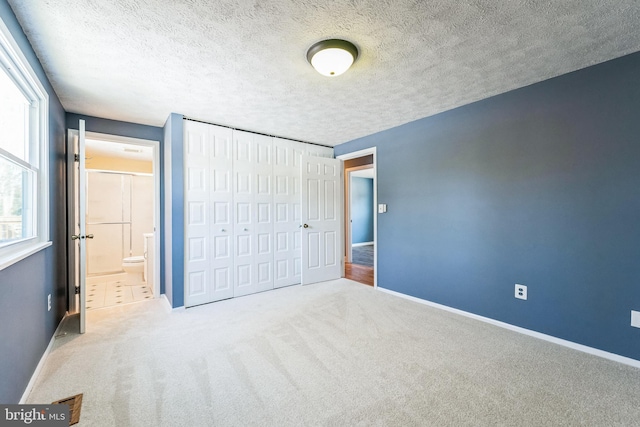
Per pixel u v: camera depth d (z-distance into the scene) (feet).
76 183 10.21
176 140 10.13
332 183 14.62
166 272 11.37
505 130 8.57
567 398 5.35
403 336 7.97
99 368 6.32
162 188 11.73
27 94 6.28
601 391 5.55
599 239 6.96
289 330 8.36
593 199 7.04
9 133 5.38
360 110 9.90
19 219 5.76
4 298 4.47
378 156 12.66
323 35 5.70
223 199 11.28
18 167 5.68
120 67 6.81
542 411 5.01
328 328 8.50
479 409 5.06
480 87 8.18
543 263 7.87
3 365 4.41
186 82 7.66
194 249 10.55
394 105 9.47
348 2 4.77
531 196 8.07
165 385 5.72
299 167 13.74
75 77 7.26
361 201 29.63
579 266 7.26
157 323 8.88
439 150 10.30
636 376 6.04
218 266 11.11
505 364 6.53
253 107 9.51
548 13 5.08
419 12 5.03
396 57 6.53
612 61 6.72
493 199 8.88
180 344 7.48
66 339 7.77
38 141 6.75
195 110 9.73
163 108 9.55
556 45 6.10
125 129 10.96
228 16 5.08
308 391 5.55
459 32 5.63
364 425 4.68
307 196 13.62
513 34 5.70
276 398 5.34
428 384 5.78
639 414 4.93
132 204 17.12
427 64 6.86
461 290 9.71
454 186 9.88
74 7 4.75
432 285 10.58
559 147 7.55
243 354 6.96
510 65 6.94
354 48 6.09
